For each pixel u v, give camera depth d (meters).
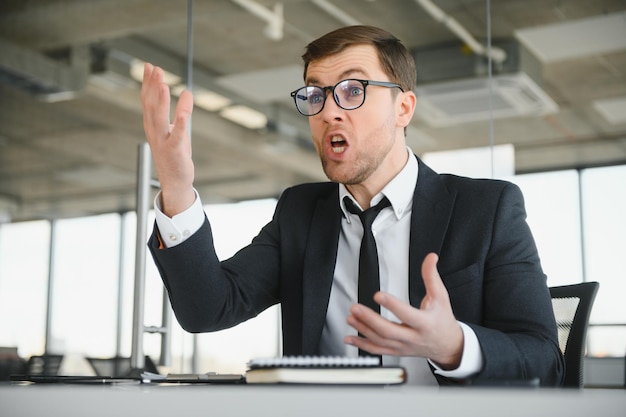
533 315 1.25
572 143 3.83
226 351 3.98
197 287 1.28
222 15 4.49
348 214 1.47
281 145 4.76
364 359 0.89
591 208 3.79
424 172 1.48
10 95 5.59
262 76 4.52
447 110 3.94
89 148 5.35
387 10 4.05
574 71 3.85
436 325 0.90
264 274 1.52
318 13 4.25
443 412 0.54
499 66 3.87
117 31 4.90
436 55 3.96
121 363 5.24
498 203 1.38
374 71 1.40
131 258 5.32
